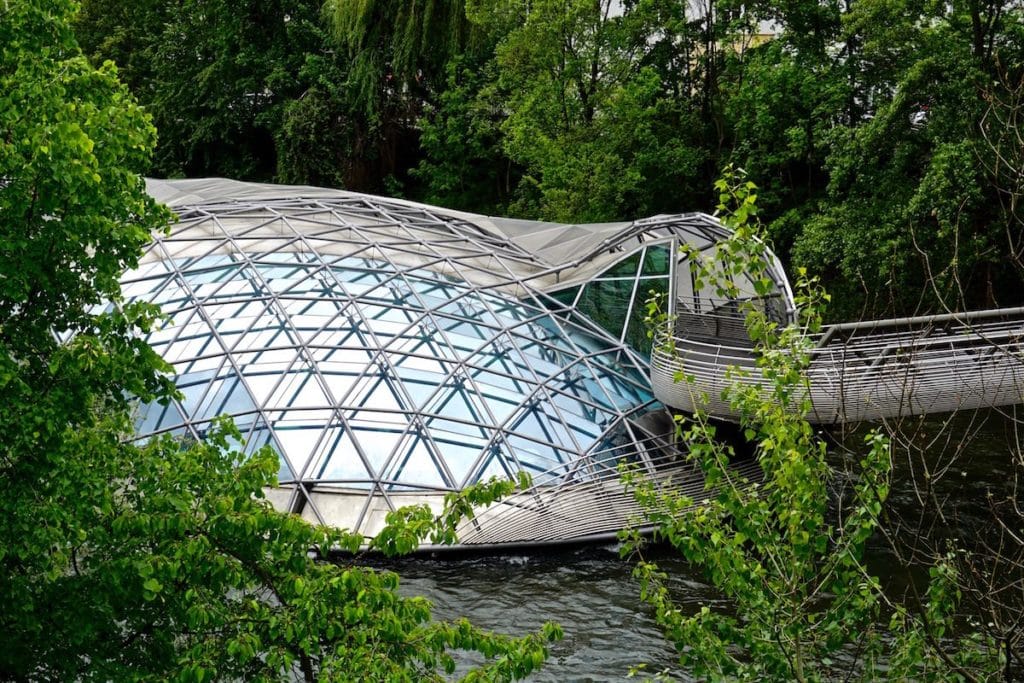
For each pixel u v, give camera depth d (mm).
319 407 30453
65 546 12305
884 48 50062
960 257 42531
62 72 12680
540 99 58781
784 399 11844
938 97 45156
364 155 70562
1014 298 45281
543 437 31109
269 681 11977
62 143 11109
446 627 12258
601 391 33406
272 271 36375
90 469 12242
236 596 19250
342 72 70625
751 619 11969
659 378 31344
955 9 48812
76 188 11695
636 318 35812
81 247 12375
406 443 30141
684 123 61688
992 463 34188
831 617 11953
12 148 11398
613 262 37156
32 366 12531
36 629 11750
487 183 72125
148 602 12516
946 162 41469
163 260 36688
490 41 66562
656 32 62781
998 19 48156
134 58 75688
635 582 26906
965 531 28672
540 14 56406
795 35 57062
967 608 22766
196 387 31578
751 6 58000
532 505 28672
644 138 59062
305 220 39719
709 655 11945
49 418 11664
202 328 33531
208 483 12797
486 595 26188
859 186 49594
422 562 28125
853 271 47094
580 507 28969
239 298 34000
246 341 32906
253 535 12125
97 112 12469
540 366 33625
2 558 11750
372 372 31953
